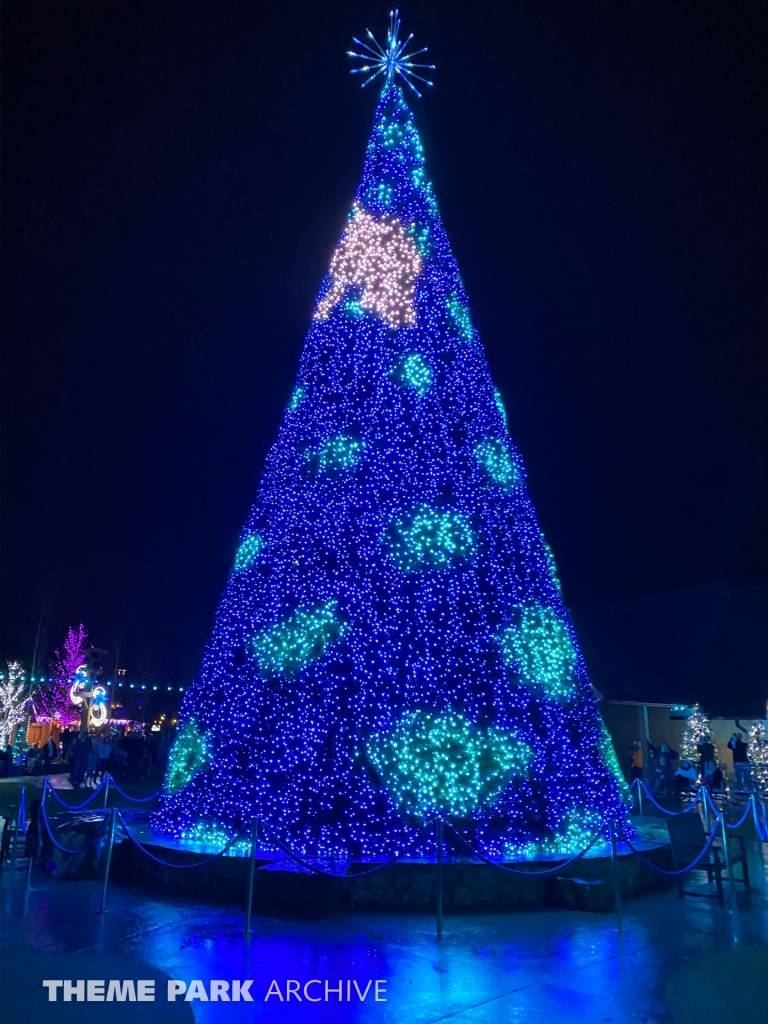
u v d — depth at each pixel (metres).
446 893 8.74
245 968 6.64
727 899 9.57
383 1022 5.66
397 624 10.33
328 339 12.33
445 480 11.13
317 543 11.04
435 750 9.79
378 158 13.04
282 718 10.20
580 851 9.80
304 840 9.45
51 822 11.17
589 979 6.57
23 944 7.11
